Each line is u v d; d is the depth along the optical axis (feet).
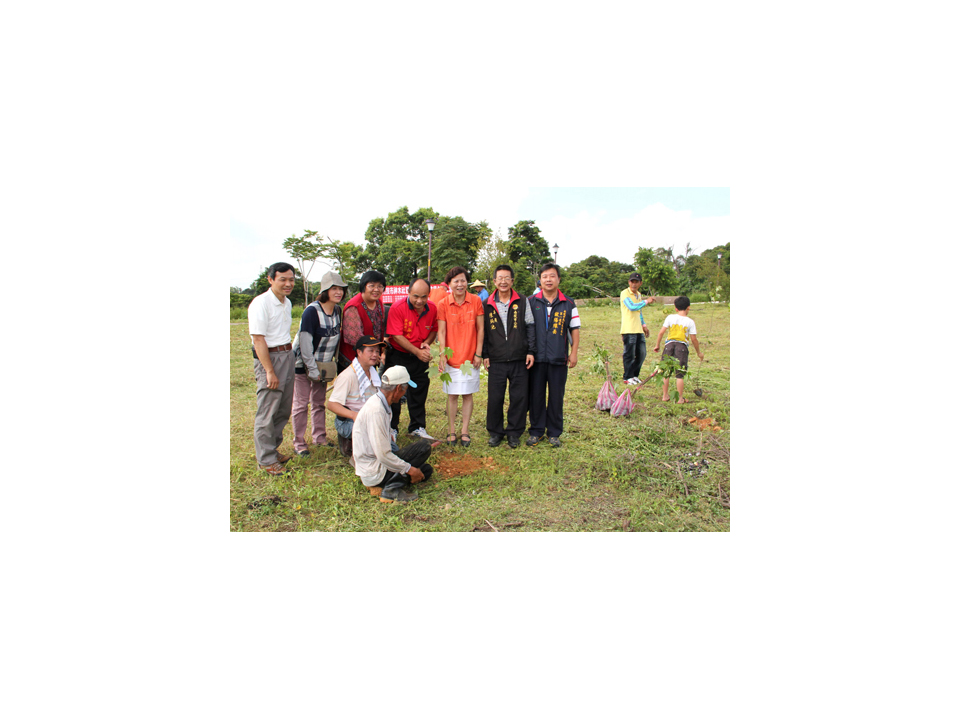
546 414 17.13
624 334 22.36
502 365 16.38
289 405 14.75
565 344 16.62
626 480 14.90
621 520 13.46
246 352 26.71
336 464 15.33
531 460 15.81
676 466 15.60
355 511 13.41
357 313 15.51
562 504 13.98
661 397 20.84
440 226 45.47
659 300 33.32
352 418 14.10
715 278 33.32
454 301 16.11
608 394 19.35
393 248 51.13
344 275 27.53
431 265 44.65
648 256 33.40
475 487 14.48
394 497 13.74
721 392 20.99
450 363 16.10
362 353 14.26
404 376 12.86
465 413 16.74
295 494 14.05
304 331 14.65
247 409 19.31
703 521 13.44
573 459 15.94
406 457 14.02
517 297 16.49
